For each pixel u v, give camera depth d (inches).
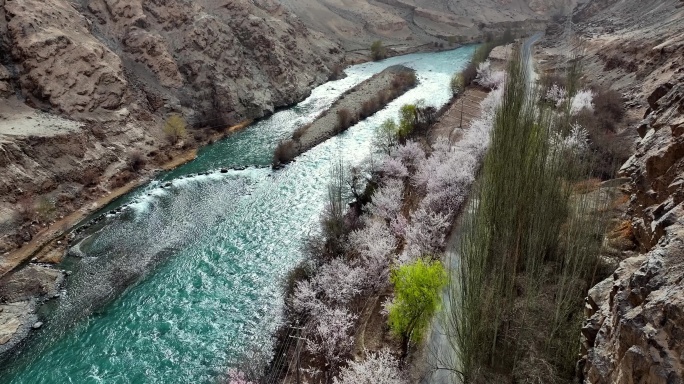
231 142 2869.1
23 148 2076.8
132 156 2471.7
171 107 2915.8
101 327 1489.9
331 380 1200.2
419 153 2186.3
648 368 497.4
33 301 1593.3
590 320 707.4
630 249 985.5
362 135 2886.3
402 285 1165.1
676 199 736.3
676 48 2234.3
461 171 1770.4
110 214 2086.6
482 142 1962.4
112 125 2512.3
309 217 2026.3
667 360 484.1
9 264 1742.1
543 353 909.2
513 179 1154.0
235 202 2182.6
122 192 2282.2
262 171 2484.0
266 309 1528.1
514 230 1123.9
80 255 1822.1
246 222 2023.9
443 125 2746.1
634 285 578.2
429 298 1136.2
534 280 1027.9
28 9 2514.8
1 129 2100.1
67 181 2162.9
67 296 1617.9
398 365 1175.0
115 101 2600.9
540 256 1109.1
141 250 1847.9
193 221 2039.9
